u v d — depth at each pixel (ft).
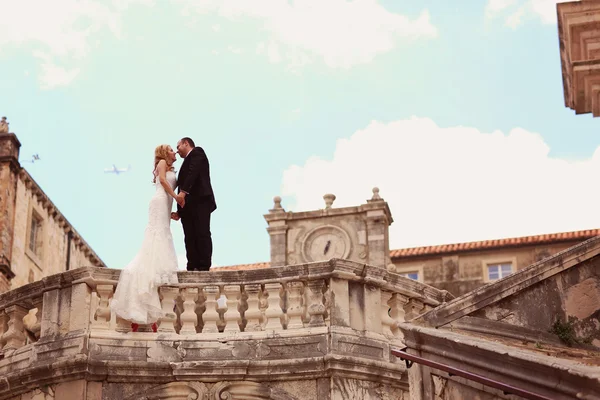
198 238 49.32
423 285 47.93
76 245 135.54
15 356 45.47
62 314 45.06
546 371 25.58
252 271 45.83
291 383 43.86
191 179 49.08
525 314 31.83
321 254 108.37
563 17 45.60
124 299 44.39
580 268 32.14
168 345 44.27
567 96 49.08
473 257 117.19
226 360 43.93
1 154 118.21
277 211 111.24
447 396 29.96
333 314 45.03
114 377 43.42
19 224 118.73
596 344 31.27
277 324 45.14
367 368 44.16
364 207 108.99
